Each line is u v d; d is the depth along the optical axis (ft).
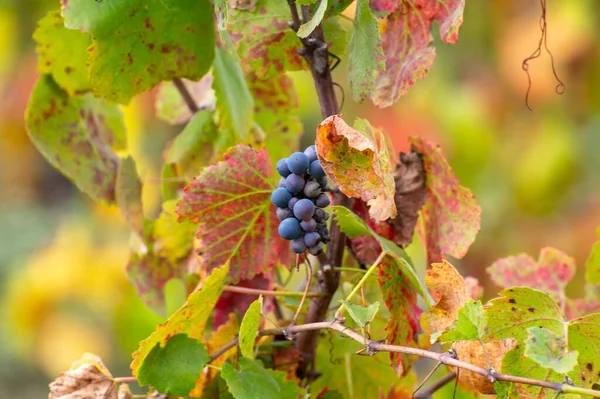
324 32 4.48
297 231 4.17
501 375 3.95
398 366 4.31
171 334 4.36
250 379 4.28
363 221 4.36
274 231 4.47
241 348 4.29
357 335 4.13
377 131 4.51
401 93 4.33
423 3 4.32
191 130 4.89
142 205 4.86
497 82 10.52
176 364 4.33
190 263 4.85
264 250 4.47
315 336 4.55
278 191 4.17
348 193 4.12
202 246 4.44
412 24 4.35
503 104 10.51
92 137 4.91
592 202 10.40
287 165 4.17
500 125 10.63
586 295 4.73
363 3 4.19
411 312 4.36
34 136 4.84
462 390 4.85
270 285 4.64
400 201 4.47
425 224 4.57
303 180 4.17
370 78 4.21
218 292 4.38
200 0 4.57
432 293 4.45
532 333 3.93
